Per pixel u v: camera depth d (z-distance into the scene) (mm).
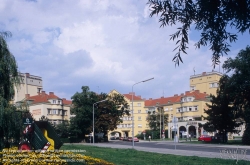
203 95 102250
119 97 83938
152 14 5047
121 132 125375
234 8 4621
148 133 102062
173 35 5117
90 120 76750
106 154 25688
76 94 77812
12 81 21141
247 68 49750
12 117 19406
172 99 118625
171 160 21078
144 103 125125
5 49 21359
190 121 85812
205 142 59062
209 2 4688
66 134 77812
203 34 5082
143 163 18781
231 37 4988
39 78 93188
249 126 50719
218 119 55688
